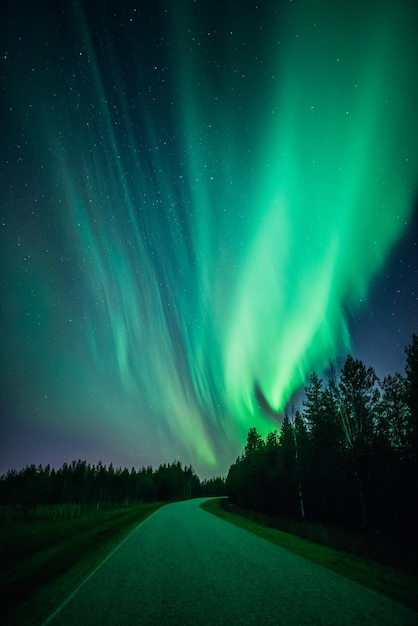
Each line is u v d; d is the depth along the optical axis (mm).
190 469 147875
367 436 22062
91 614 5570
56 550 13047
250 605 5746
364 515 20234
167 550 11844
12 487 65875
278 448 45375
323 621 4922
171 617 5320
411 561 9531
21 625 5191
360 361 23094
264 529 18109
